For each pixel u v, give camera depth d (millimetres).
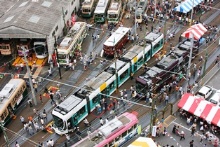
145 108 57031
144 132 52062
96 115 56062
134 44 72312
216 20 81062
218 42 72812
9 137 53062
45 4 75188
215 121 50875
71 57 69125
